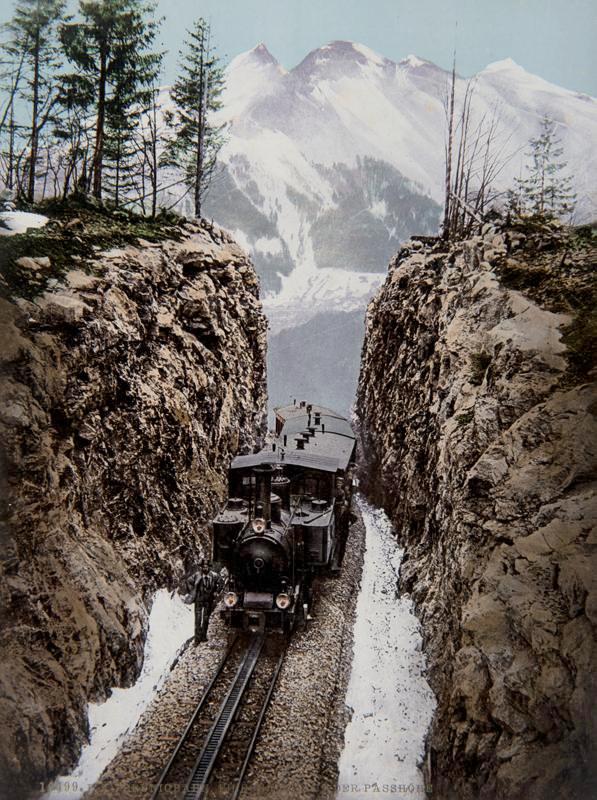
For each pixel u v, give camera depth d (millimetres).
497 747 9477
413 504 19938
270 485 15500
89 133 25469
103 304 15633
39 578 12297
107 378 15367
